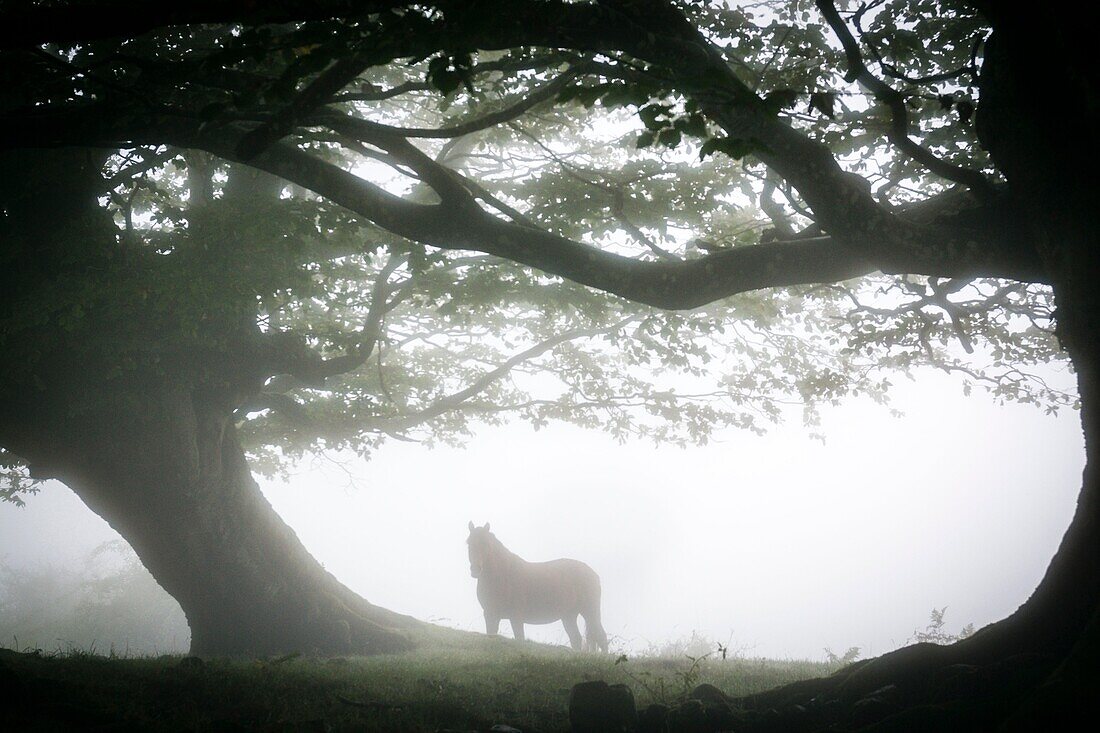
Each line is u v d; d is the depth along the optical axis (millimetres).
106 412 12086
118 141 7609
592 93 5852
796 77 9469
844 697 5883
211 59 6023
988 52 6633
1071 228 5918
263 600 13281
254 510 13672
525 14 5914
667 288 8023
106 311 10875
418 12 5754
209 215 10695
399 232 8383
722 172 12266
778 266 7902
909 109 9758
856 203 7137
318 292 12008
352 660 10695
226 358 12703
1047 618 5641
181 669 7492
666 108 5691
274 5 5414
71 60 8734
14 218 11336
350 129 7707
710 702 6332
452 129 7383
